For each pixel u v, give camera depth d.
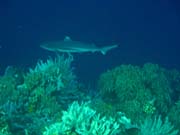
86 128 6.22
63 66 9.80
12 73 10.66
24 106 8.29
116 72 9.86
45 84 8.90
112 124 6.58
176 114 9.06
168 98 9.71
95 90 11.70
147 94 8.99
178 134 8.28
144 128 6.87
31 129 7.29
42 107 8.27
